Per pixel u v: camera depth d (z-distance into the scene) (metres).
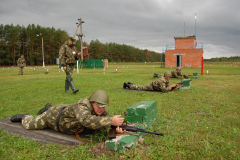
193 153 2.87
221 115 4.77
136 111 3.77
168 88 8.38
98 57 102.44
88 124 3.07
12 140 3.41
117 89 9.70
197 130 3.77
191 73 21.69
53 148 3.11
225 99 6.66
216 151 2.90
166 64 42.66
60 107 3.62
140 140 3.24
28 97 7.94
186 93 7.95
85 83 12.16
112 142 2.96
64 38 79.81
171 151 2.91
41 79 14.91
